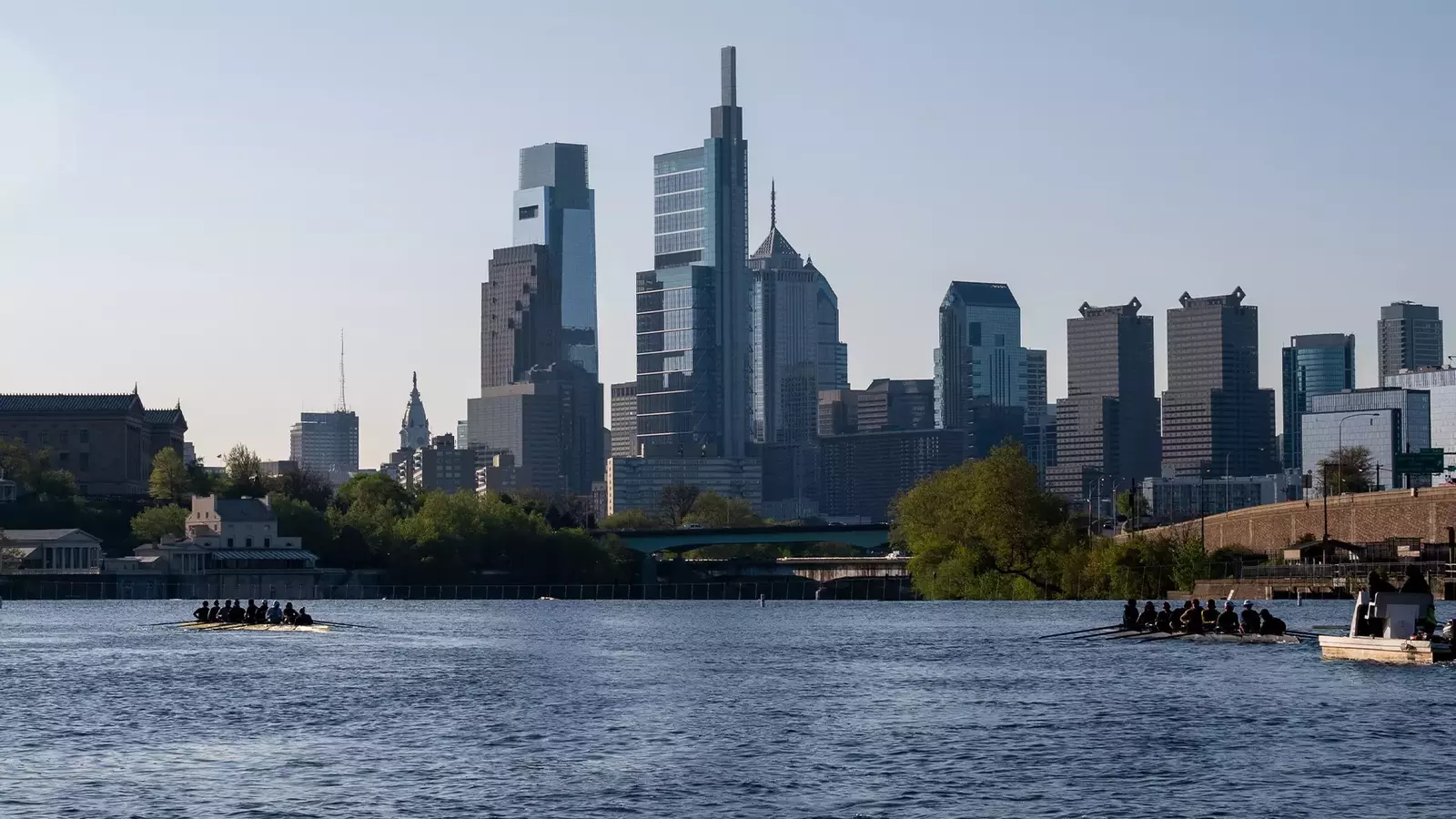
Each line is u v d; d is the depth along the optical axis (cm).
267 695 11244
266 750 8600
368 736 9088
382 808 7038
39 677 12725
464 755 8362
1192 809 6869
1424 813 6775
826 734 8988
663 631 19275
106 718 9988
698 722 9581
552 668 13412
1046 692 10850
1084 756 8112
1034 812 6850
